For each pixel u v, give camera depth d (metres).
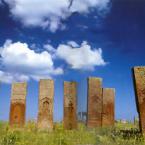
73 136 15.41
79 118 23.39
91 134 16.47
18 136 14.22
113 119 23.25
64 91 21.80
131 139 14.95
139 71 16.59
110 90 23.56
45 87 21.34
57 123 22.97
